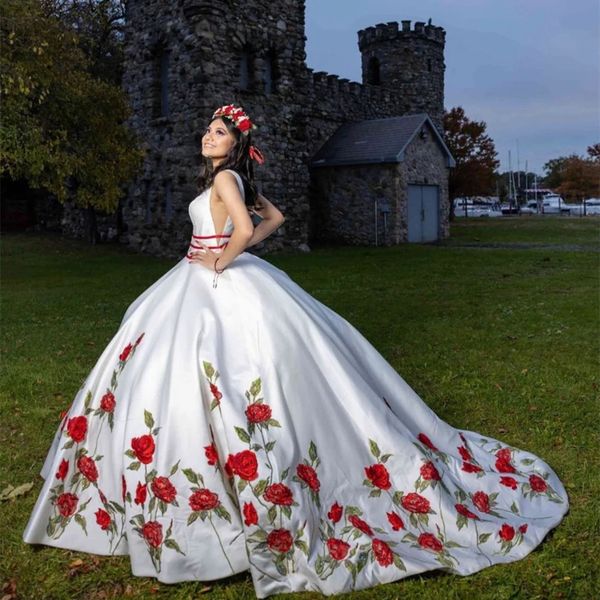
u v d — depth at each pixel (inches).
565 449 170.9
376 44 1226.0
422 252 791.1
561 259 684.7
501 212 2444.6
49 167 565.6
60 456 123.7
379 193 937.5
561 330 323.9
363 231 955.3
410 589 110.1
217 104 723.4
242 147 129.4
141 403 113.7
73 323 360.2
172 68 740.7
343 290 472.7
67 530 122.4
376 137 976.9
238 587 111.6
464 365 256.1
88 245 875.4
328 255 770.2
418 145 973.2
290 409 115.0
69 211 983.6
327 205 984.3
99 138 615.5
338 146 998.4
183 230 743.1
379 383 139.0
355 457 119.7
